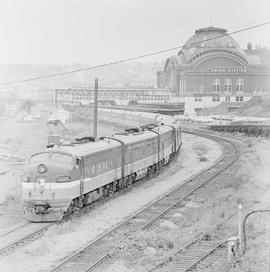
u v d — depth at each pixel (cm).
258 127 7325
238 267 1712
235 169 4031
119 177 3156
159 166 4138
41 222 2477
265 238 1975
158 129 4241
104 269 1781
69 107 13238
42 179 2455
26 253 1995
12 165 5119
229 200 2822
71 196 2505
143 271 1753
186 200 2973
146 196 3142
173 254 1889
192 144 6425
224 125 8462
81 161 2602
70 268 1780
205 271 1716
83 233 2281
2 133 9244
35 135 8956
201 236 2138
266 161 4288
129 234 2200
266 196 2825
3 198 3195
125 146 3225
